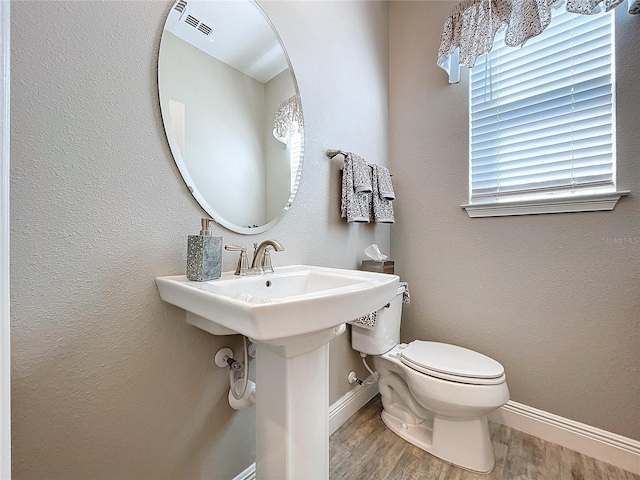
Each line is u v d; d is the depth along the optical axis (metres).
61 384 0.69
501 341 1.51
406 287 1.65
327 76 1.43
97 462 0.74
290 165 1.25
